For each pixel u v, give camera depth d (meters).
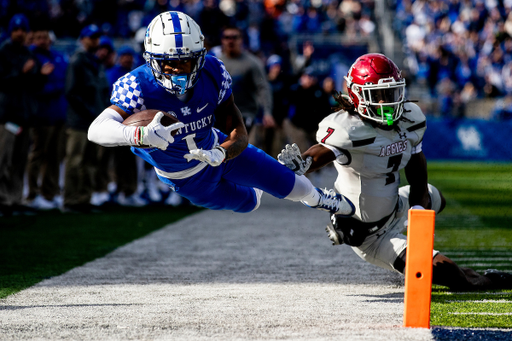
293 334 10.08
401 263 13.56
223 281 15.04
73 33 57.69
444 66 71.94
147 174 33.31
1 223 25.22
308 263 17.61
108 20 61.97
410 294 10.48
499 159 65.31
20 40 25.95
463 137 66.06
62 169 38.84
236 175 13.11
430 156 66.88
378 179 13.45
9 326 10.72
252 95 26.44
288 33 66.50
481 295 13.53
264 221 27.19
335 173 52.56
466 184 45.28
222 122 12.82
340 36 63.12
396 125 12.99
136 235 22.72
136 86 11.48
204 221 26.89
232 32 25.73
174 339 9.85
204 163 12.63
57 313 11.69
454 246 21.08
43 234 22.69
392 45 72.00
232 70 26.00
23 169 27.44
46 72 26.39
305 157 12.95
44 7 58.84
